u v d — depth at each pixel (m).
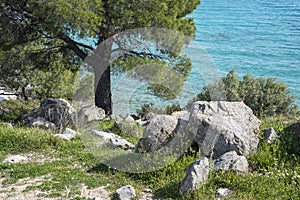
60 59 18.39
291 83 45.94
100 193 7.43
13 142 10.38
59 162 9.16
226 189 7.24
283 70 52.38
